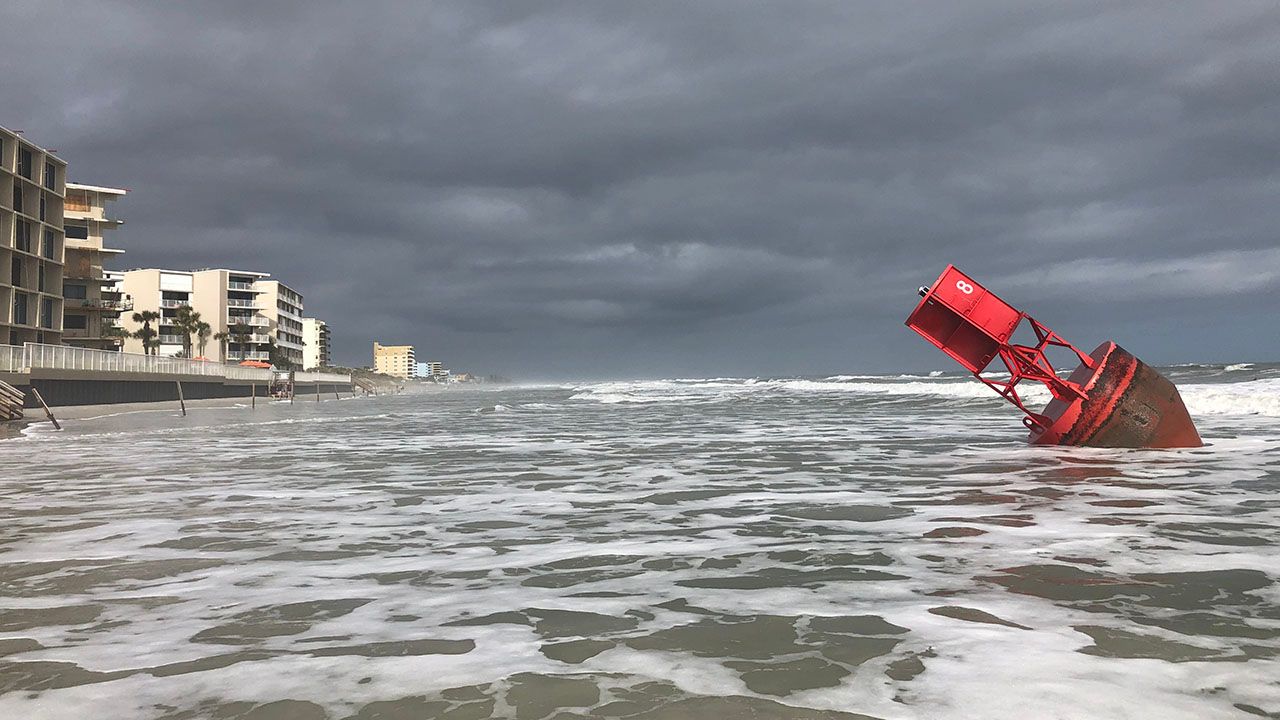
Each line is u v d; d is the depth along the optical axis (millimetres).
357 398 89188
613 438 18797
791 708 3098
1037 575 5230
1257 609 4375
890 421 24031
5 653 3854
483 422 27672
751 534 6898
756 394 60719
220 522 7777
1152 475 10578
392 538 6898
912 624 4184
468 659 3721
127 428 26031
